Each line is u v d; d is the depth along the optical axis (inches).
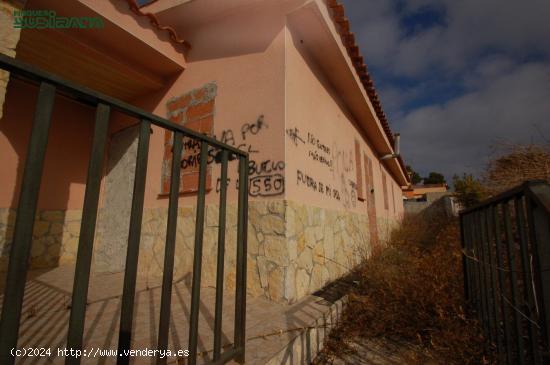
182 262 137.3
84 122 207.2
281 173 118.3
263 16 139.1
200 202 52.3
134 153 177.8
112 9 125.0
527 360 69.6
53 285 129.8
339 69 181.0
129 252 37.8
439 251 142.4
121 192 180.7
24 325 82.0
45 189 181.5
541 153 155.0
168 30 150.9
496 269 73.0
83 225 32.8
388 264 142.4
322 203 157.5
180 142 48.6
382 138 322.0
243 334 62.8
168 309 43.5
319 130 164.9
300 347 79.8
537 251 48.3
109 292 118.8
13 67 28.9
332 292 128.1
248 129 131.2
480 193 246.2
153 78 167.5
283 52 129.4
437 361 78.1
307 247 131.0
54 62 148.1
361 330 100.8
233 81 141.3
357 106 236.8
